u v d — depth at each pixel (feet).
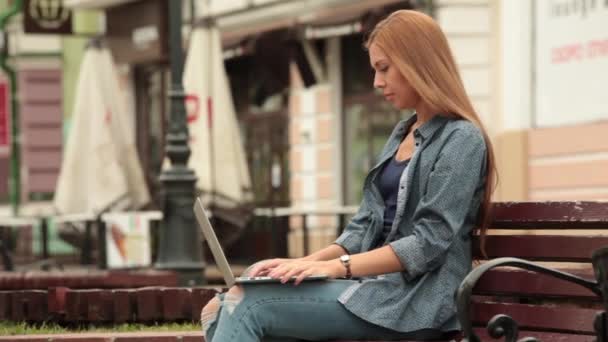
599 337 14.64
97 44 68.13
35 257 65.26
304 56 75.51
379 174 17.56
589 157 56.54
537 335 16.51
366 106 73.31
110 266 57.06
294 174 77.71
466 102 17.03
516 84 60.13
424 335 16.72
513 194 60.13
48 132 100.48
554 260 16.79
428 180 16.81
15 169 95.71
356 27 68.69
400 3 66.90
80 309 25.18
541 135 58.95
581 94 56.80
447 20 64.03
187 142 49.88
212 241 16.30
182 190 49.19
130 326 24.79
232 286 16.38
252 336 16.21
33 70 100.53
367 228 17.69
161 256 49.19
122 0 82.94
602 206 16.31
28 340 21.16
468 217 17.02
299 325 16.38
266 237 64.39
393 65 17.12
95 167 66.13
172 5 50.65
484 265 14.90
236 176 63.05
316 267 16.38
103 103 67.00
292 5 75.00
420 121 17.34
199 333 21.39
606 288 14.49
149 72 88.48
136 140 89.86
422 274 16.74
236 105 82.79
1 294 25.66
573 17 57.06
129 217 57.11
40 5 84.58
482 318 17.21
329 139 75.36
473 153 16.72
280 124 79.05
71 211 66.44
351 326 16.49
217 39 64.49
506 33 60.95
